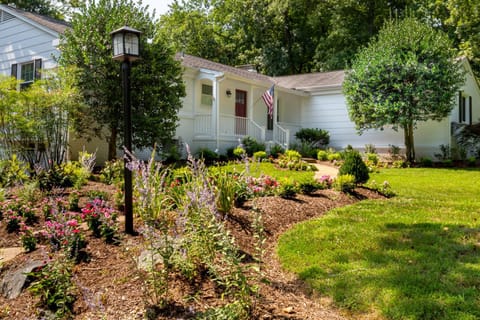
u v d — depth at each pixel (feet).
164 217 14.08
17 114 29.71
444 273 11.71
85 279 11.37
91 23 33.71
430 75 42.39
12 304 11.00
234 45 96.99
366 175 27.32
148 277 10.43
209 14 99.45
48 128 30.71
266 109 60.75
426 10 73.31
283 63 91.56
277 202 20.53
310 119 61.62
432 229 16.42
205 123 47.47
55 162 28.37
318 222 18.07
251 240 15.35
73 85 32.42
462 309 9.59
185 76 47.01
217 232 11.26
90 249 13.16
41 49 41.22
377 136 55.62
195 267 11.31
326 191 25.20
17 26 43.34
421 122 52.13
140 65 34.01
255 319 9.42
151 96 34.14
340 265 12.87
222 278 9.95
